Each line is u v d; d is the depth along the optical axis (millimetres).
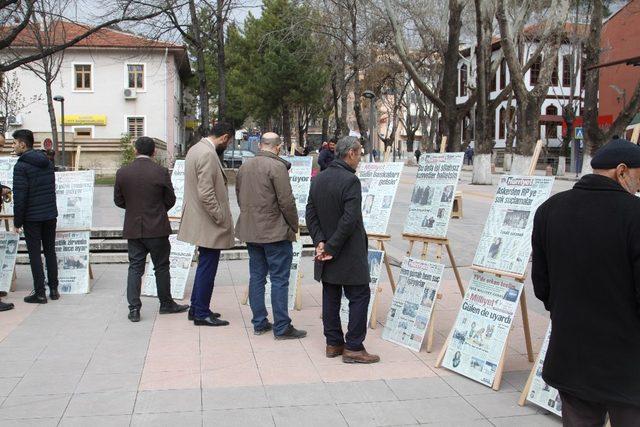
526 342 5410
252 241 5953
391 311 6148
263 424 4168
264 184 5898
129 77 40188
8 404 4434
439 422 4250
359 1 27484
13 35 11859
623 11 36188
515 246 4996
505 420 4297
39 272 7277
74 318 6723
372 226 6703
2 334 6102
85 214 7980
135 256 6707
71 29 38406
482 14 20688
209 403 4496
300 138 53719
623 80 36344
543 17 23062
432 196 6160
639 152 3059
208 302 6508
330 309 5504
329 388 4820
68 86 39750
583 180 3141
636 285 2850
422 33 26484
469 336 5168
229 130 6461
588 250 2957
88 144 32188
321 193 5348
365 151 31688
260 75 39312
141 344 5848
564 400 3123
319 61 33625
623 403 2875
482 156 25969
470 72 26828
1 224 9656
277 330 6039
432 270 5887
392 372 5191
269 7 38625
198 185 6176
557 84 52188
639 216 2863
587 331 2953
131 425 4125
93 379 4934
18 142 7105
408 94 52844
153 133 40625
